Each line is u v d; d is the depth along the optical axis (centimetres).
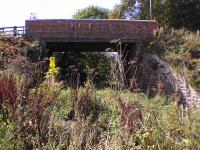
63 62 3791
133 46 3522
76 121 604
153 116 519
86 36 3400
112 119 616
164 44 3341
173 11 5416
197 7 5316
